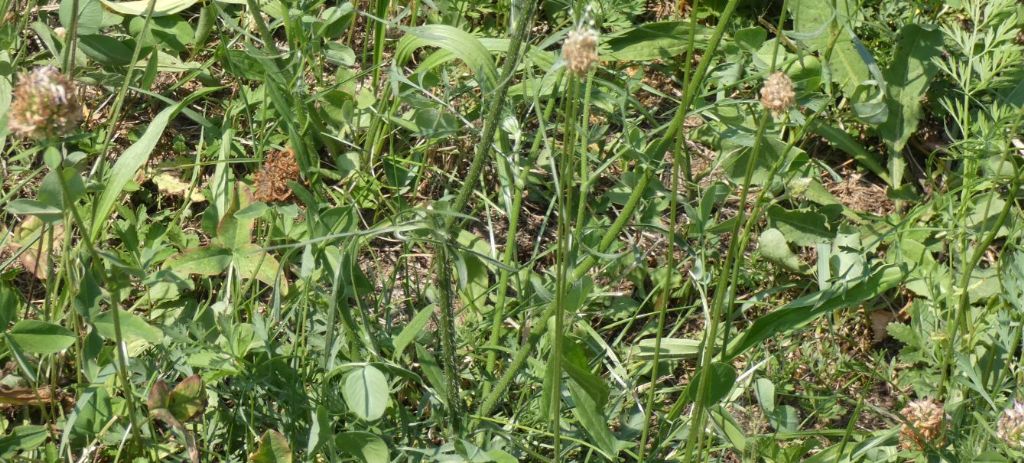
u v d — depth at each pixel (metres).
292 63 2.79
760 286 2.83
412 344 2.45
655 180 2.57
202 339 2.16
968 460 2.09
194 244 2.66
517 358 2.26
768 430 2.35
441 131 2.62
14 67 2.83
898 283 2.50
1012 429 2.03
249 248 2.37
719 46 3.16
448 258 2.37
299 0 3.02
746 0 3.40
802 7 3.10
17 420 2.35
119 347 1.88
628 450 2.30
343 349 2.33
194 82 3.20
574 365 2.04
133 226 2.35
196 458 2.03
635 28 3.12
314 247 2.28
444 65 3.08
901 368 2.70
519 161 2.90
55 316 2.27
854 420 2.11
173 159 3.00
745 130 2.79
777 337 2.59
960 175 2.98
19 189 2.73
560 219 1.77
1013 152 2.98
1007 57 2.82
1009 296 2.33
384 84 3.22
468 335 2.44
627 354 2.60
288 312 2.46
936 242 2.91
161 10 3.03
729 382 2.05
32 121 1.58
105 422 2.14
